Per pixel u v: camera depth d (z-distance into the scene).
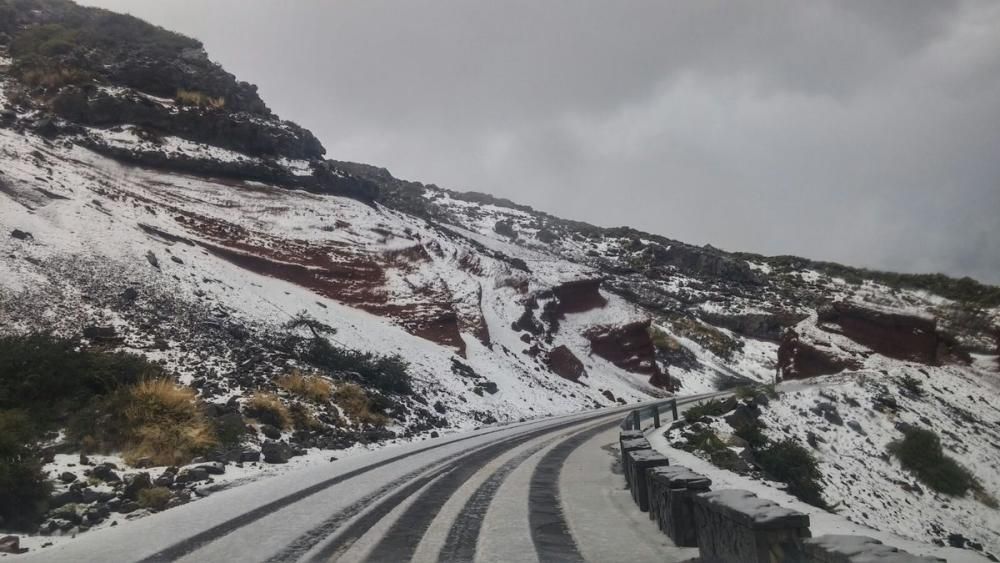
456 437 24.95
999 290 60.22
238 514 9.88
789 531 5.17
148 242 32.03
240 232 40.72
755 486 12.20
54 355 16.11
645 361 70.12
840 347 46.66
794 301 103.00
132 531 8.77
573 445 21.83
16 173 31.02
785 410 30.64
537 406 42.41
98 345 20.45
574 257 111.88
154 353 21.31
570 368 57.34
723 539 6.16
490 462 16.97
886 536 7.48
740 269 113.19
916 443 29.14
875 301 53.19
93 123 41.91
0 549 7.93
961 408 36.75
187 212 39.31
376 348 35.41
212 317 27.52
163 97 49.53
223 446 15.69
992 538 24.64
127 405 15.28
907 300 61.59
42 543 8.60
